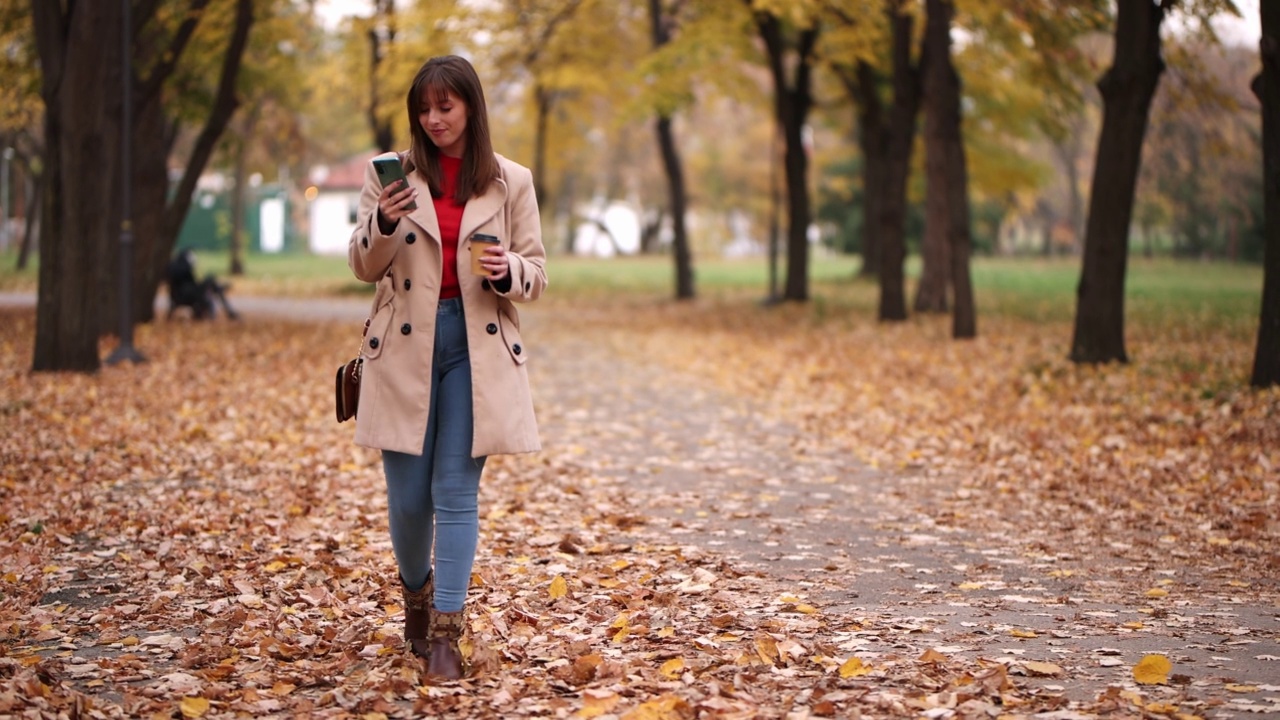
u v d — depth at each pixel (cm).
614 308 3031
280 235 7669
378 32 2691
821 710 353
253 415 1117
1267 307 1115
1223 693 371
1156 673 385
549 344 2011
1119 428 1024
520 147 3575
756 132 5969
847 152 4122
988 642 441
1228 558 610
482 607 492
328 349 1761
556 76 2802
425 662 407
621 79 2791
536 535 654
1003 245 7369
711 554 605
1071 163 4838
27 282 3297
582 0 2584
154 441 958
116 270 1789
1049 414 1115
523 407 409
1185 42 1543
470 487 406
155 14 1783
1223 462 866
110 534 658
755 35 2716
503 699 372
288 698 385
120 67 1477
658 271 5016
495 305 409
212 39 1984
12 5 1738
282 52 2344
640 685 383
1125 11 1368
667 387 1424
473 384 401
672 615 479
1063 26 1611
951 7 1848
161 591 538
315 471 852
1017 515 724
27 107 2180
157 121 1977
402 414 401
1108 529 683
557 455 948
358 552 610
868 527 690
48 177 1349
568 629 461
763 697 372
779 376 1495
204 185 7069
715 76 2519
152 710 372
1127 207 1395
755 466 908
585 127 3959
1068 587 545
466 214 404
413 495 408
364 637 445
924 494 796
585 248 8656
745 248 9175
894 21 2211
